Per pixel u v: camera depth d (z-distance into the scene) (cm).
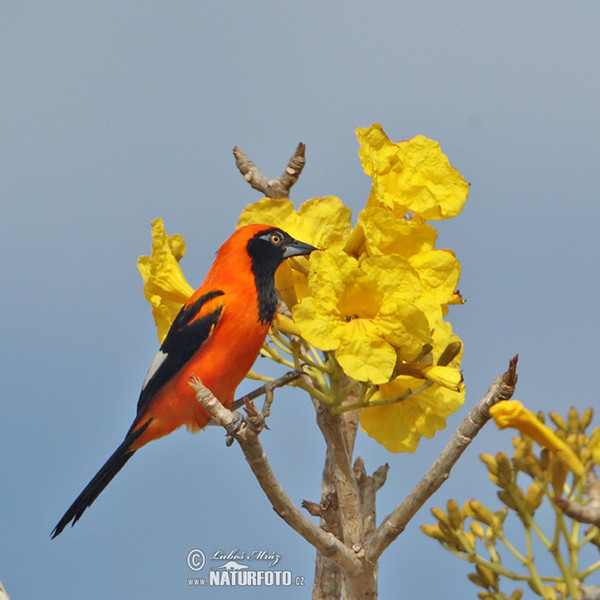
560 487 753
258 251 1136
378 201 1077
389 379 916
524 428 748
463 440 909
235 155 1188
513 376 841
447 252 991
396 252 995
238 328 1183
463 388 966
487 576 795
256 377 1246
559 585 770
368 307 945
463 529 814
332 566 1144
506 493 781
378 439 1074
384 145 1045
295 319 923
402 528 983
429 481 945
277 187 1161
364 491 1087
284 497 914
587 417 784
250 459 883
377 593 1030
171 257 1191
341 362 918
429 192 1022
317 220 1129
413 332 923
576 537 755
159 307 1216
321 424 1033
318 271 933
